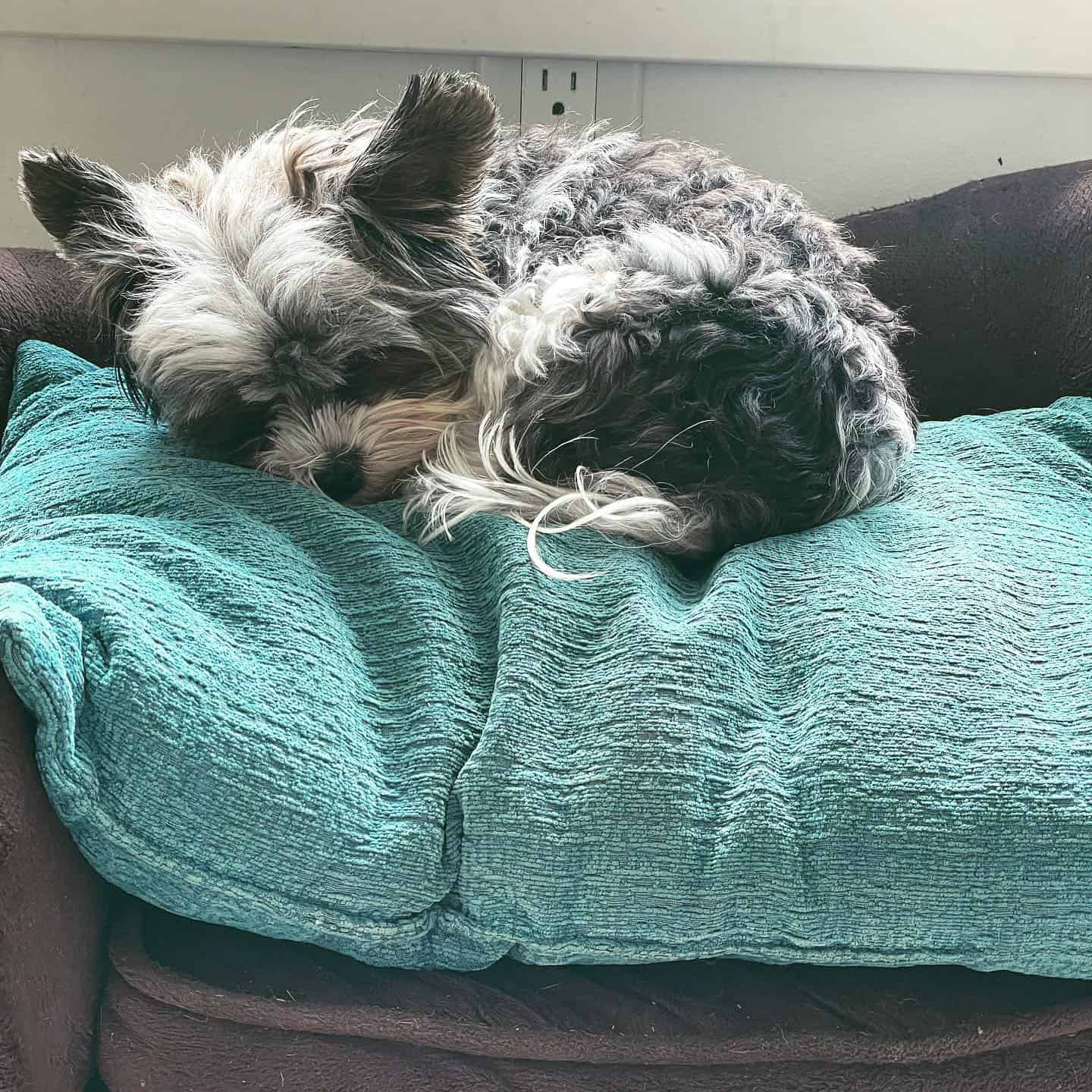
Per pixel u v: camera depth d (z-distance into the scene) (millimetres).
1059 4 2150
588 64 2232
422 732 1062
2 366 1854
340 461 1417
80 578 1014
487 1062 1040
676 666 1083
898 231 2045
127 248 1453
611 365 1374
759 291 1423
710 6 2158
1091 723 1062
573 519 1326
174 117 2254
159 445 1468
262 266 1410
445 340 1499
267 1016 1016
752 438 1348
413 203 1456
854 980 1061
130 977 1021
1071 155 2318
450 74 1381
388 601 1171
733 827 1004
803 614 1176
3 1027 899
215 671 1020
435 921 1021
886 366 1544
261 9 2129
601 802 1009
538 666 1094
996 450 1558
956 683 1090
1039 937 1001
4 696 914
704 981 1061
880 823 1002
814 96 2277
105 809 961
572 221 1604
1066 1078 1056
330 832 992
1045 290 1927
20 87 2213
